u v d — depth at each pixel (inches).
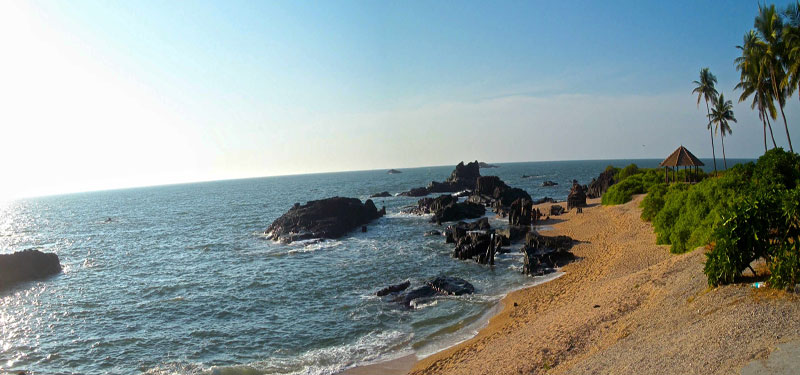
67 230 3735.2
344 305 1307.8
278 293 1465.3
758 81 1913.1
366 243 2346.2
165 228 3447.3
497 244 1936.5
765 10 1803.6
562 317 915.4
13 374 941.8
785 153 1364.4
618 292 930.7
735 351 466.6
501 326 1028.5
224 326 1185.4
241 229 3159.5
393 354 954.1
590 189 4057.6
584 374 566.6
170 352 1033.5
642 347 582.6
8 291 1604.3
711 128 3056.1
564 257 1662.2
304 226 2664.9
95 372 948.6
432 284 1391.5
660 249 1507.1
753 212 627.5
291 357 975.6
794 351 424.2
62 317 1302.9
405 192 6097.4
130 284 1673.2
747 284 634.2
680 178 2928.2
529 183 6943.9
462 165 6584.6
